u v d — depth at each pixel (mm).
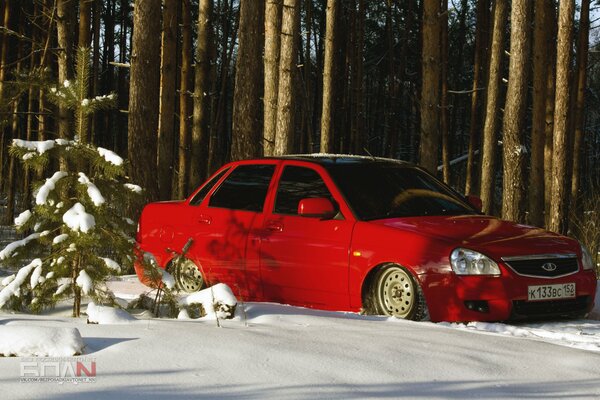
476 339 5508
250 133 17922
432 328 6102
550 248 7660
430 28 15188
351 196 8125
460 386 4215
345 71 38094
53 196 6492
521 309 7340
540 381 4469
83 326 5223
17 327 4551
